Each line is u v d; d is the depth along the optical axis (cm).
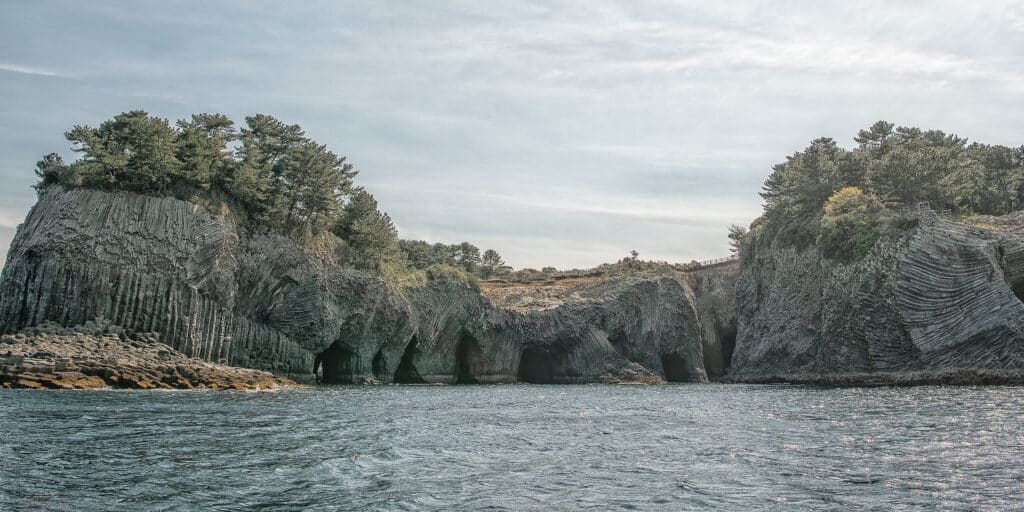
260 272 9044
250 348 8762
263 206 9381
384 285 10469
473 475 2500
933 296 8675
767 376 11619
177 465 2562
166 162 8469
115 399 5109
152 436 3244
